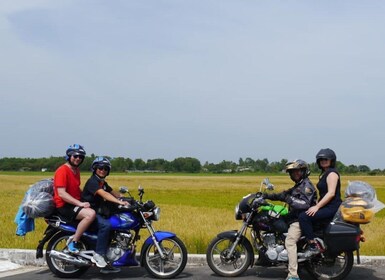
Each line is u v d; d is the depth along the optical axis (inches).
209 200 1485.0
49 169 6112.2
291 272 320.8
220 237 340.5
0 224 669.9
